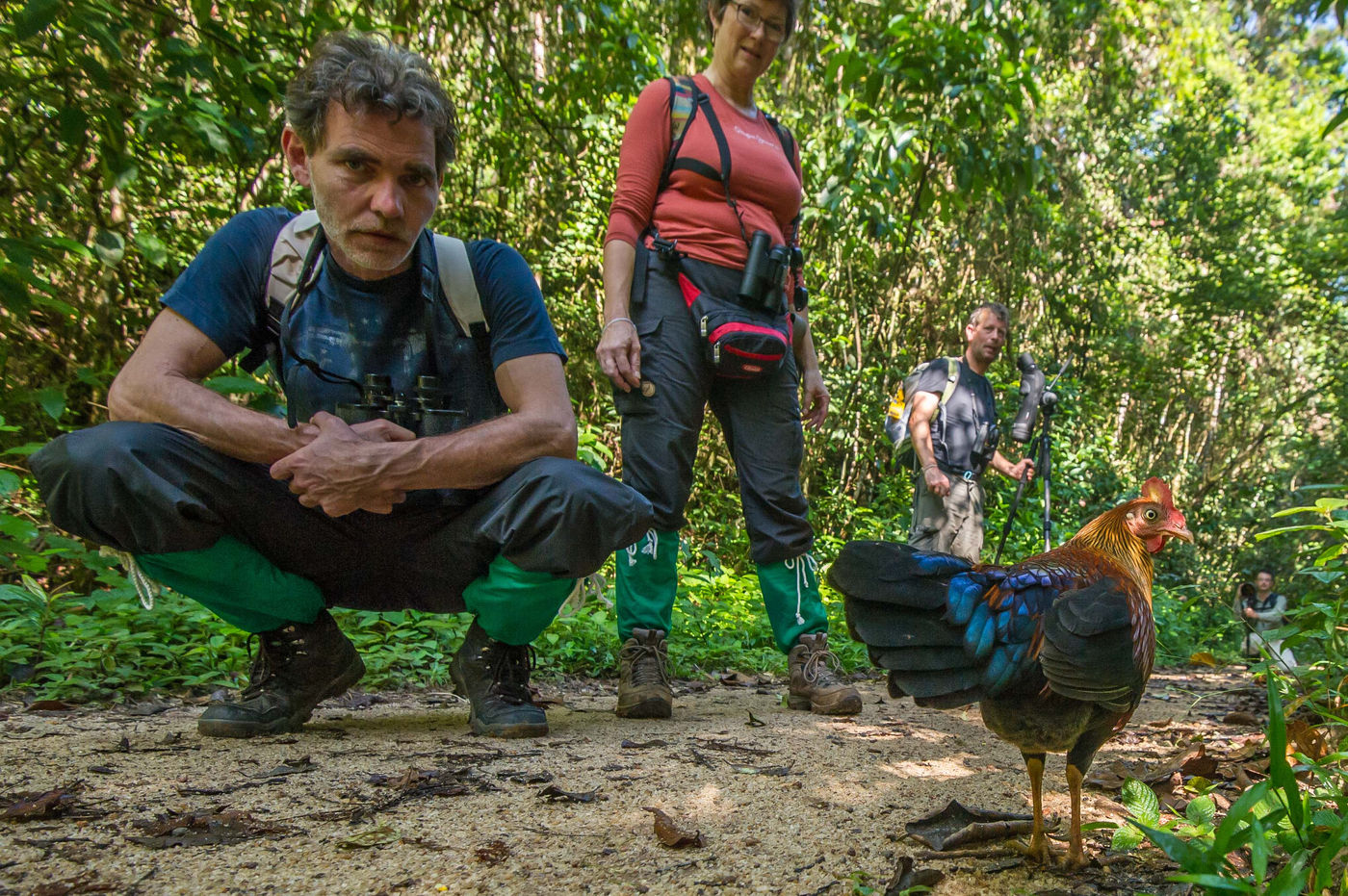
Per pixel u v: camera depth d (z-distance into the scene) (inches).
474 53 336.8
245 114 213.6
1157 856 88.5
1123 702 81.8
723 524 415.5
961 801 103.3
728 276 154.9
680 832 86.5
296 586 115.7
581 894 74.4
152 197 246.8
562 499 107.4
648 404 152.3
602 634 207.6
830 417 462.6
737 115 161.9
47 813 85.5
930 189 385.7
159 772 99.4
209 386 151.3
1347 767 102.7
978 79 303.9
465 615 205.9
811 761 117.8
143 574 110.4
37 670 156.6
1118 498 578.6
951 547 247.0
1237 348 856.9
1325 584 129.5
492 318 116.6
